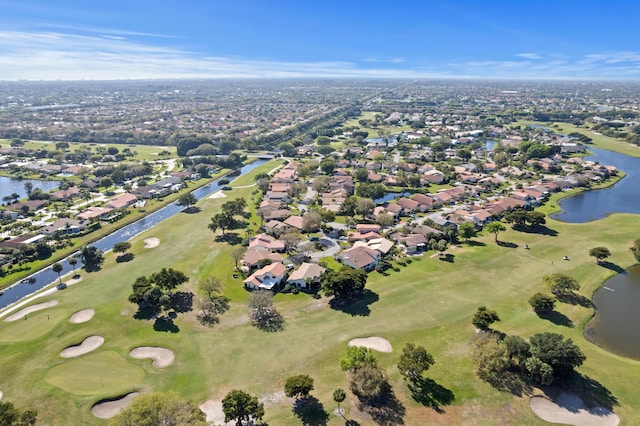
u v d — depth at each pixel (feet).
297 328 281.54
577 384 223.92
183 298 323.78
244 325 286.66
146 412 174.70
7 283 355.15
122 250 404.36
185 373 238.27
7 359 250.16
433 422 199.93
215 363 246.27
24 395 220.43
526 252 400.88
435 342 263.08
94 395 219.61
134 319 295.69
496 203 527.81
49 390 223.10
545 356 222.07
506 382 225.76
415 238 421.59
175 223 503.61
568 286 311.27
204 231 475.72
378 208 521.24
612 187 647.56
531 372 223.30
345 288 306.35
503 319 288.10
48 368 242.58
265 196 608.60
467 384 224.94
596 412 206.39
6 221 497.05
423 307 305.32
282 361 246.88
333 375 233.55
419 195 571.28
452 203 570.05
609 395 216.74
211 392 222.69
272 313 301.22
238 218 520.83
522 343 233.55
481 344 241.14
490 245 419.74
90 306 313.32
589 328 281.54
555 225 477.36
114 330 281.95
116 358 252.42
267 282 339.77
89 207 555.28
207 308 306.35
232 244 434.30
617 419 202.18
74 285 348.59
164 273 320.29
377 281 346.95
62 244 434.30
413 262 383.65
